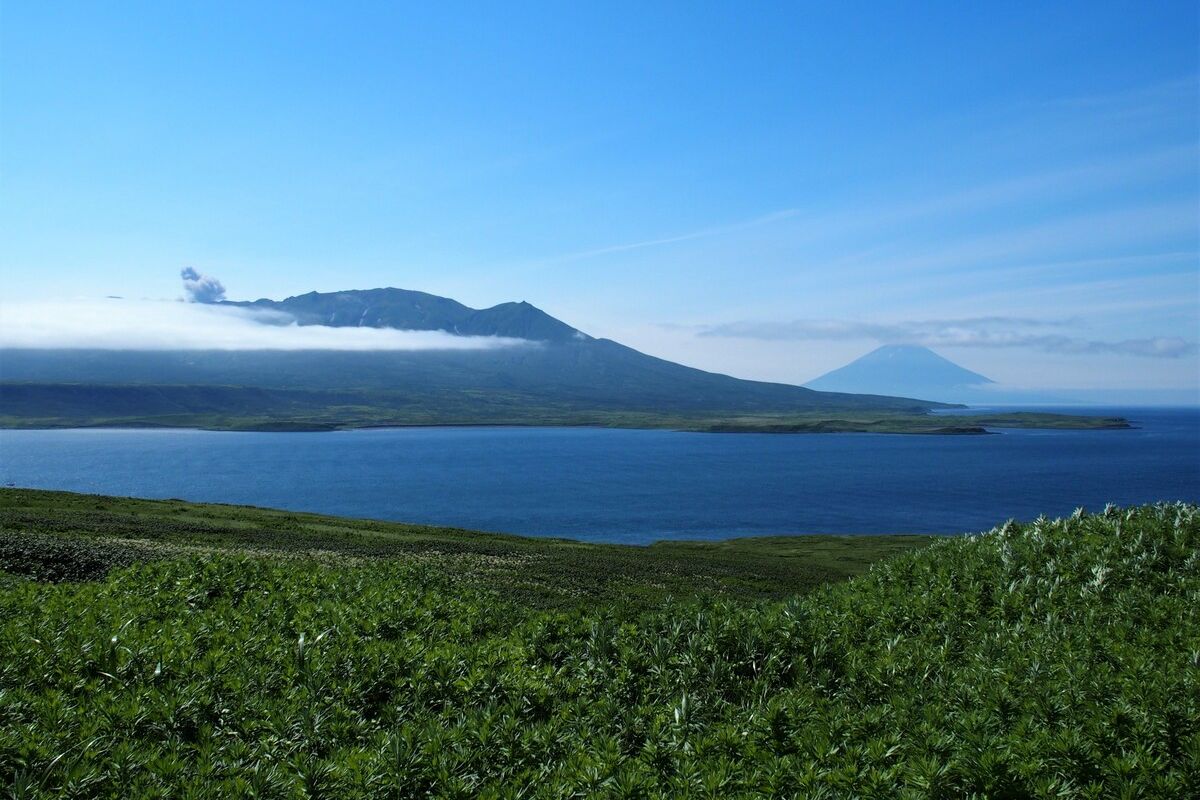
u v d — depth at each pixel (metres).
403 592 20.38
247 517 72.88
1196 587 16.77
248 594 19.61
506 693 12.37
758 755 9.77
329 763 9.31
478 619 18.30
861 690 12.77
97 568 31.19
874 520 138.12
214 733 10.62
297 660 13.39
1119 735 9.55
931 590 18.66
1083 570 18.55
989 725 9.92
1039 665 12.05
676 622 15.77
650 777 9.21
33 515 53.88
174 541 48.97
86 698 11.49
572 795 9.01
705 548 92.25
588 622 15.91
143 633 14.37
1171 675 11.14
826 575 63.06
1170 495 157.25
